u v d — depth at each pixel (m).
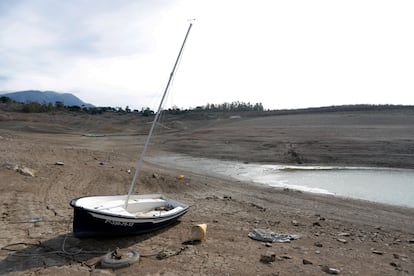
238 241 9.24
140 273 6.94
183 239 9.30
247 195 17.00
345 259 8.15
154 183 17.56
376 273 7.31
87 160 22.23
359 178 23.77
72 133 54.09
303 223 11.83
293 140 39.78
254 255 8.12
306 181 22.53
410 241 10.18
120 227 8.69
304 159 31.39
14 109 83.19
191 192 16.89
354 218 13.25
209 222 11.20
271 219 12.13
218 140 42.41
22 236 8.87
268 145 37.62
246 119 71.81
